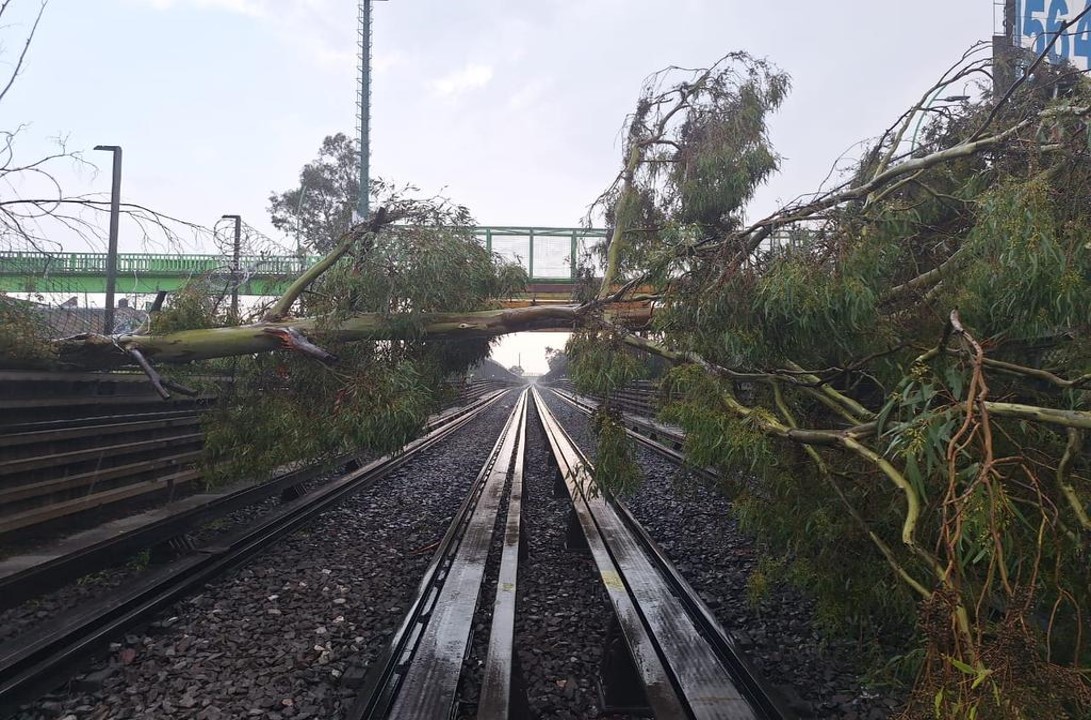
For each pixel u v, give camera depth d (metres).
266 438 6.27
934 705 2.29
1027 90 4.83
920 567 3.78
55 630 4.36
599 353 5.40
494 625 4.68
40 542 5.57
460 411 31.72
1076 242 3.30
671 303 4.93
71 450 6.11
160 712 3.74
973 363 2.88
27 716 3.72
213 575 6.16
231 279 7.03
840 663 4.50
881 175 4.40
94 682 4.00
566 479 10.57
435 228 6.24
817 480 4.53
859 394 5.11
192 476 7.99
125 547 5.83
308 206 24.34
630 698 4.07
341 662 4.48
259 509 8.98
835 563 4.37
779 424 4.24
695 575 6.64
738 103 7.19
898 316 4.52
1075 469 3.77
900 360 4.27
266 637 4.86
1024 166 4.01
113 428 6.69
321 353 5.68
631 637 4.26
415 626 4.94
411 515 9.59
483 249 6.79
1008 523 2.61
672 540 8.09
